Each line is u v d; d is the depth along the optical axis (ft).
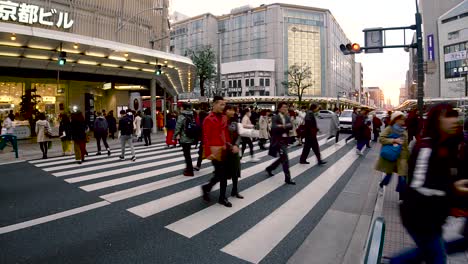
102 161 31.73
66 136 37.37
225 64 262.88
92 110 71.87
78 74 61.21
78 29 59.41
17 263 10.18
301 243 11.79
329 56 266.77
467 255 10.27
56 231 12.89
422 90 29.19
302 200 17.39
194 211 15.44
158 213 15.14
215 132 16.02
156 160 31.99
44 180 22.85
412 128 32.42
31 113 64.08
